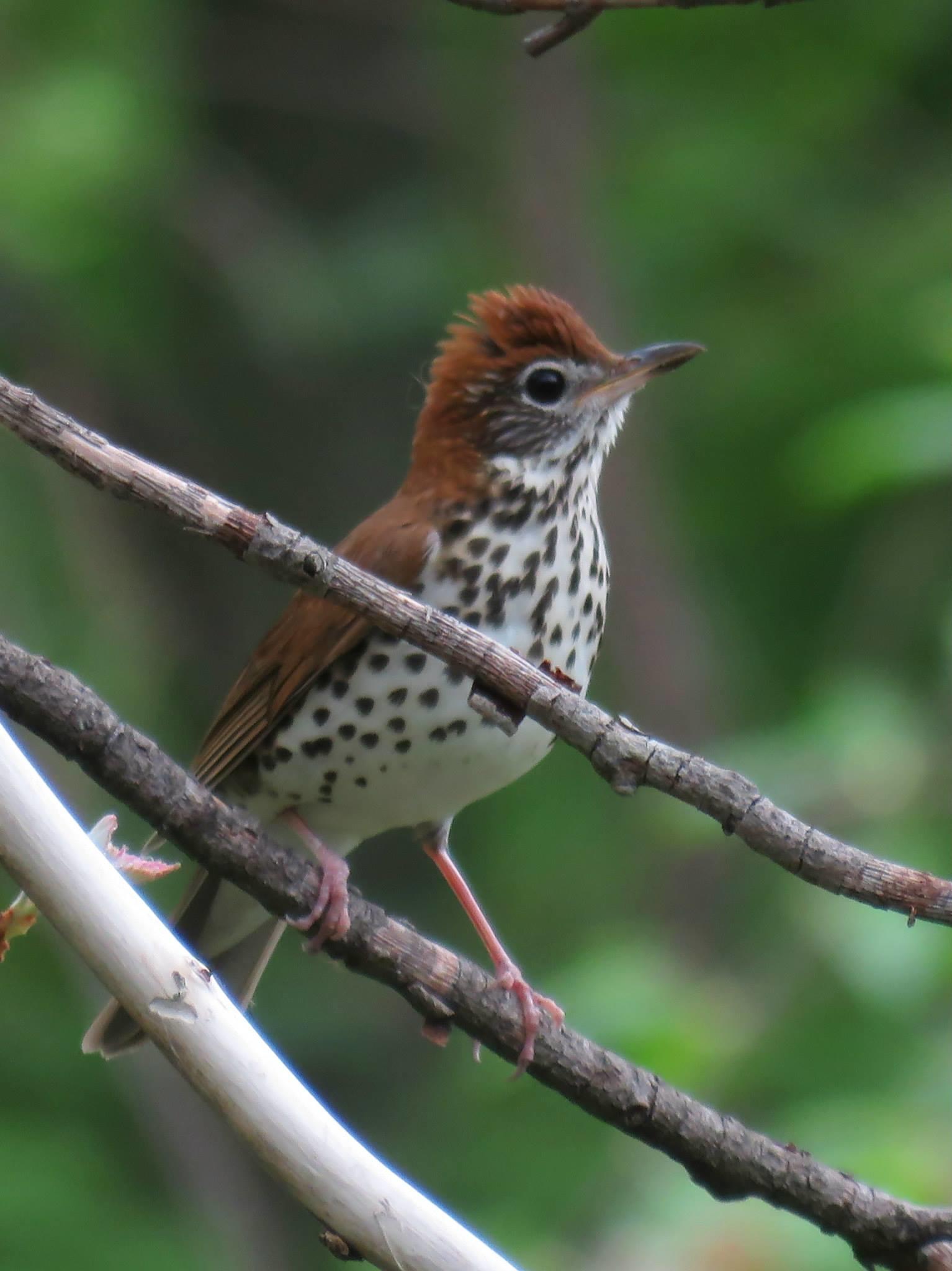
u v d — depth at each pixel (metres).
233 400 14.50
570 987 9.23
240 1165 12.74
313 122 14.87
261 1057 3.88
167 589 14.34
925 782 9.12
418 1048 13.48
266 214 14.57
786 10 13.72
